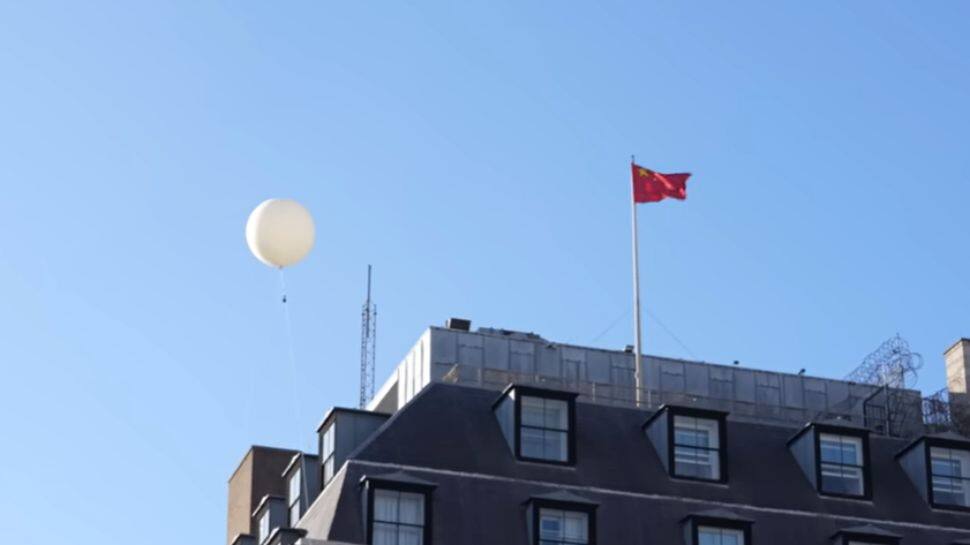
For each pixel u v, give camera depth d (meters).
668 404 76.12
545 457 74.00
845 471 77.19
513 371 84.19
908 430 86.12
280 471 92.81
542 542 71.12
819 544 74.44
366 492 70.19
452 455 72.88
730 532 73.38
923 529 75.88
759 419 83.31
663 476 75.00
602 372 88.50
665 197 85.81
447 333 87.12
